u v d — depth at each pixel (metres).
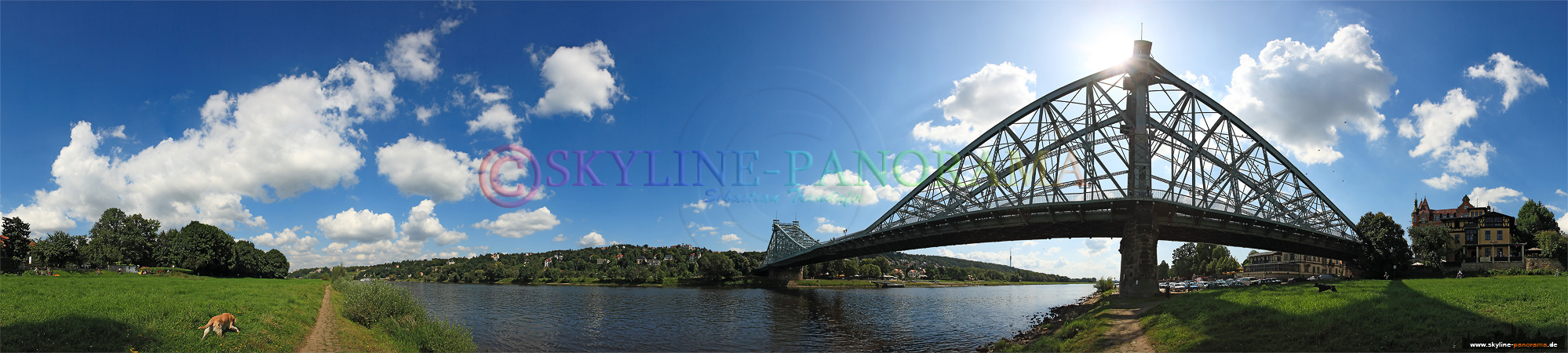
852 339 57.19
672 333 61.53
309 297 62.06
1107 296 73.38
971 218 77.75
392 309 46.69
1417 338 25.59
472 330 61.50
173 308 31.84
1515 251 99.75
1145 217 66.81
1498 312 29.84
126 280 62.19
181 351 25.91
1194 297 50.59
